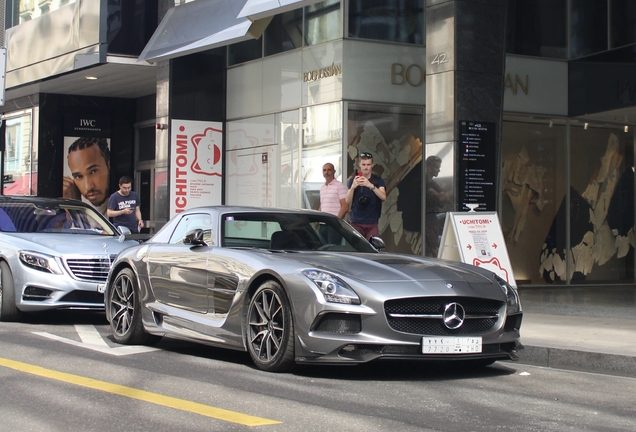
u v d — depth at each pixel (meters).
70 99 21.33
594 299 12.79
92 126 21.58
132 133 22.02
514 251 14.91
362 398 5.36
